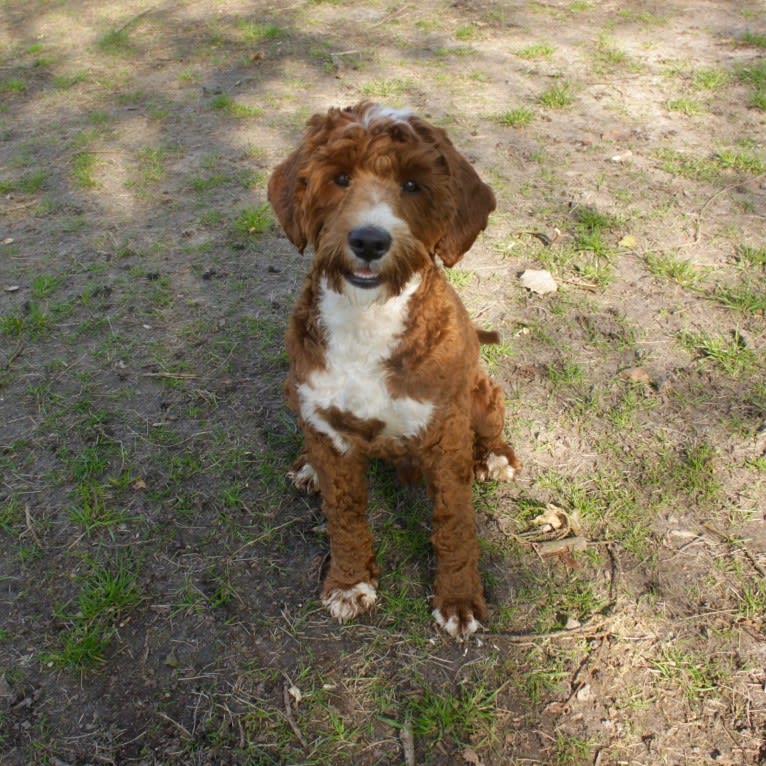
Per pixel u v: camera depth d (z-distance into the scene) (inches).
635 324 52.7
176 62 100.0
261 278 58.9
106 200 69.1
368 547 38.2
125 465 45.0
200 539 41.2
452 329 34.2
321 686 34.9
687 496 41.9
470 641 36.4
